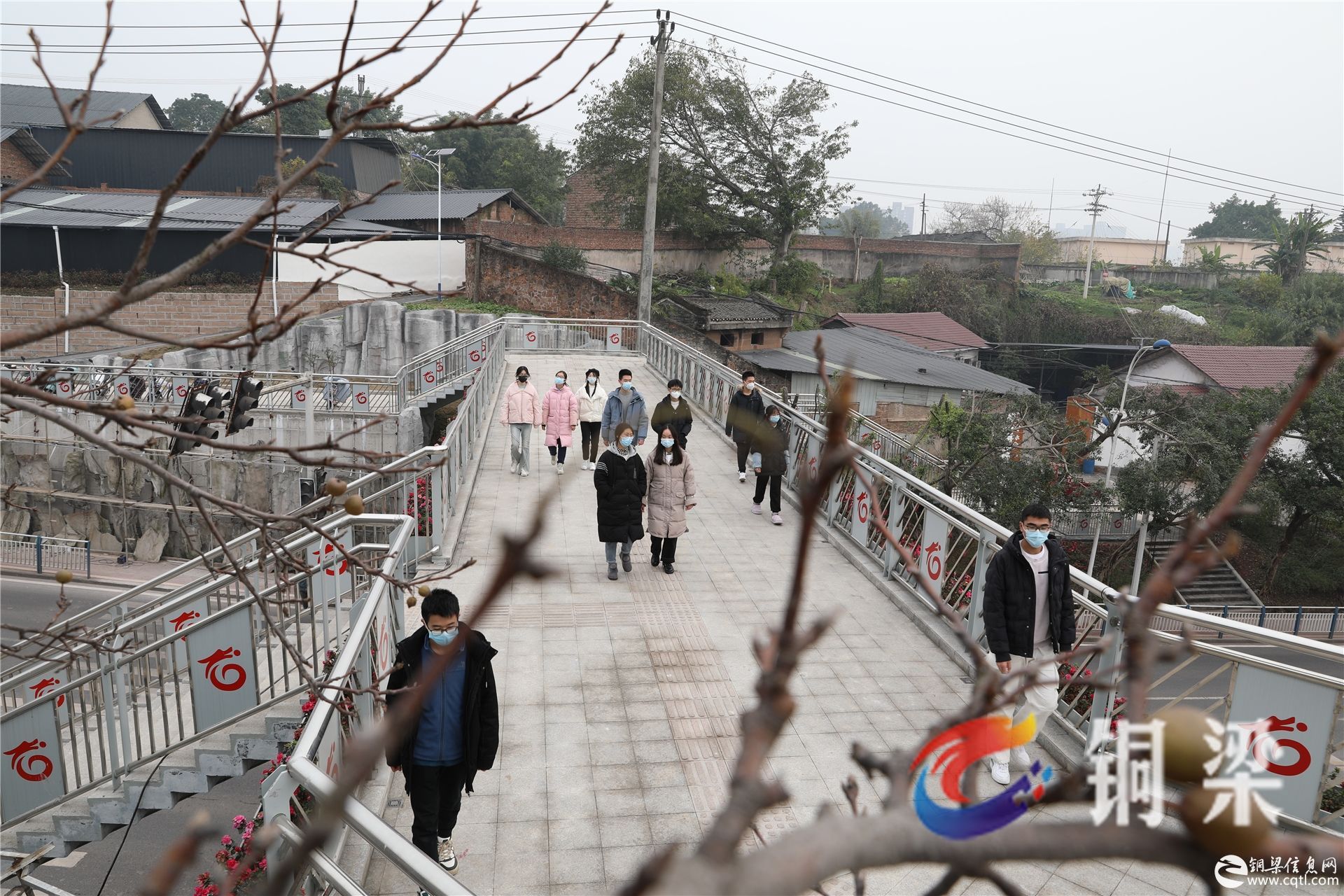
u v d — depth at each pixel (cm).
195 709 706
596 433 1430
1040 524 599
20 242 3066
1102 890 505
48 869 1160
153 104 4222
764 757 57
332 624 795
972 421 2377
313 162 247
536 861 534
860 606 905
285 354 3025
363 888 502
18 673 822
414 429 2425
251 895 516
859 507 1057
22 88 4056
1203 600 2695
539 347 2934
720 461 1505
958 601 830
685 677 752
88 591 2275
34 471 2489
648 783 608
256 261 3111
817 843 55
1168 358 3619
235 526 2409
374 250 3656
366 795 580
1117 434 2720
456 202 3975
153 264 3098
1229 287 6200
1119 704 576
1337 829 508
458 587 925
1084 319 5031
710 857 50
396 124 250
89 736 772
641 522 970
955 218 8744
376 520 728
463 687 504
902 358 3531
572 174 4562
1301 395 83
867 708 708
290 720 687
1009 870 519
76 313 228
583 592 927
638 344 2744
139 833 1235
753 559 1044
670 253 4209
